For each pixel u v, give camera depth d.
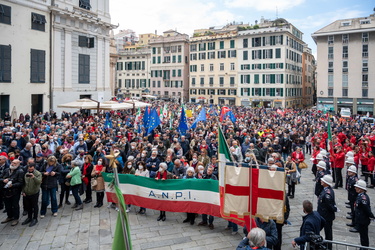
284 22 63.41
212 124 22.61
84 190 10.95
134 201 10.09
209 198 9.12
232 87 64.56
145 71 79.06
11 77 27.23
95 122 21.78
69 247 7.94
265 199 6.65
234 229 8.80
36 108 30.19
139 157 12.12
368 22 50.88
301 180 15.11
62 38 31.86
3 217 9.80
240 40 62.94
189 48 71.25
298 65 66.75
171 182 9.61
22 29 27.95
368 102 51.62
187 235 8.71
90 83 35.34
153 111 17.33
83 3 33.72
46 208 9.98
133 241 8.28
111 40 60.38
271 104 60.03
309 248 6.07
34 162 9.83
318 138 18.20
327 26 54.34
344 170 17.94
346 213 10.71
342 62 53.53
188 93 73.88
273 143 16.38
